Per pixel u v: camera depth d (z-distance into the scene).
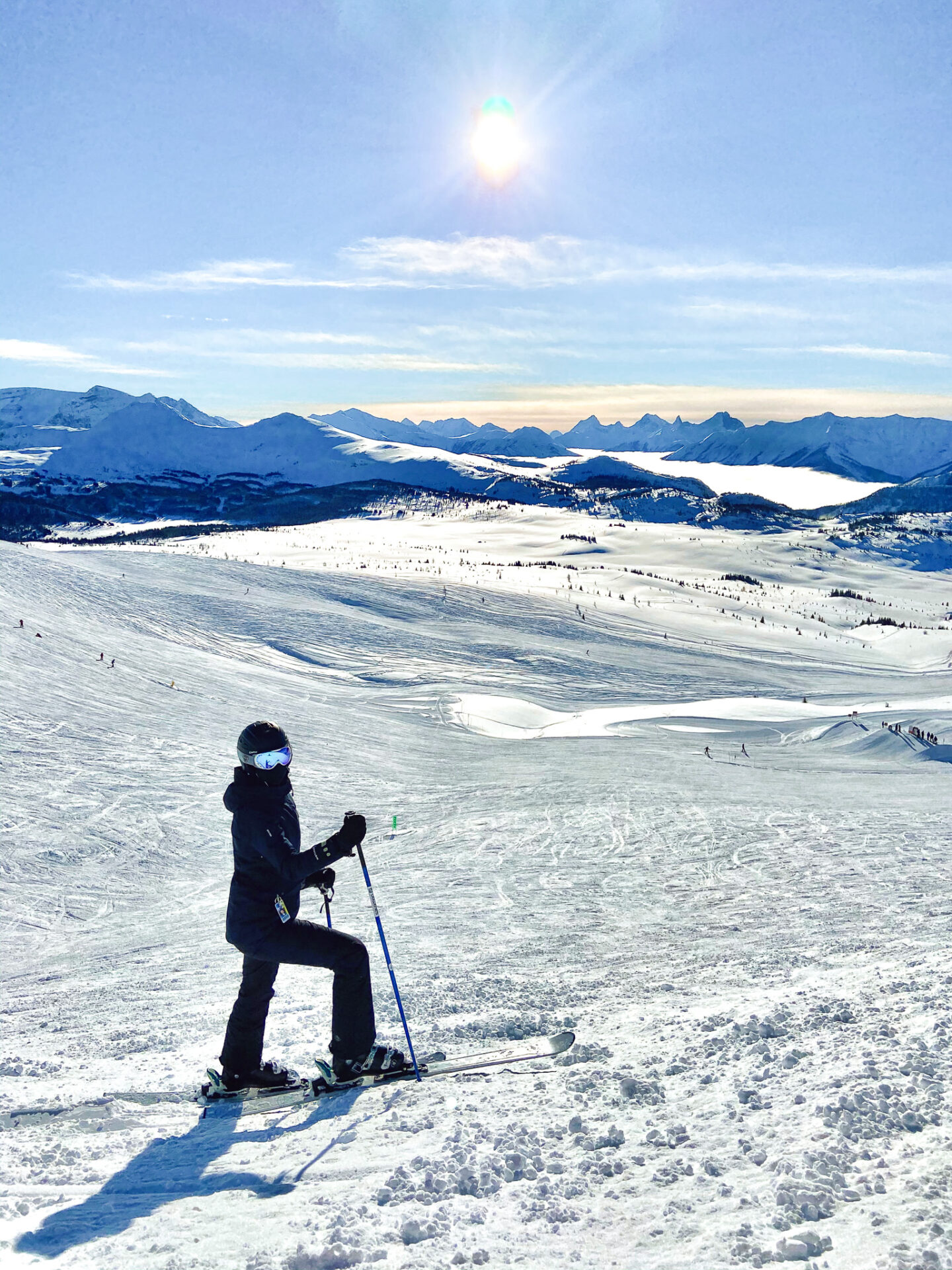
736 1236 2.14
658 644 112.56
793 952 7.82
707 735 63.53
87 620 75.81
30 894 22.78
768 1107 3.04
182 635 82.62
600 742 59.16
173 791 34.56
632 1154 2.77
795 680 98.88
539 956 9.41
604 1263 2.07
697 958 8.16
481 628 108.19
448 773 45.16
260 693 62.66
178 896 23.11
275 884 3.98
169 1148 3.44
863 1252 1.95
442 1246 2.21
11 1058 5.77
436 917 13.58
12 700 45.19
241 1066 4.20
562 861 20.27
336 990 4.08
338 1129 3.40
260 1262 2.15
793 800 29.56
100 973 11.38
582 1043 4.52
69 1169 3.21
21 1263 2.27
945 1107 2.77
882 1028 3.79
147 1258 2.26
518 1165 2.76
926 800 28.25
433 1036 5.33
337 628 96.12
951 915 9.16
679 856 19.05
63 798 32.25
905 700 84.56
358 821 3.95
